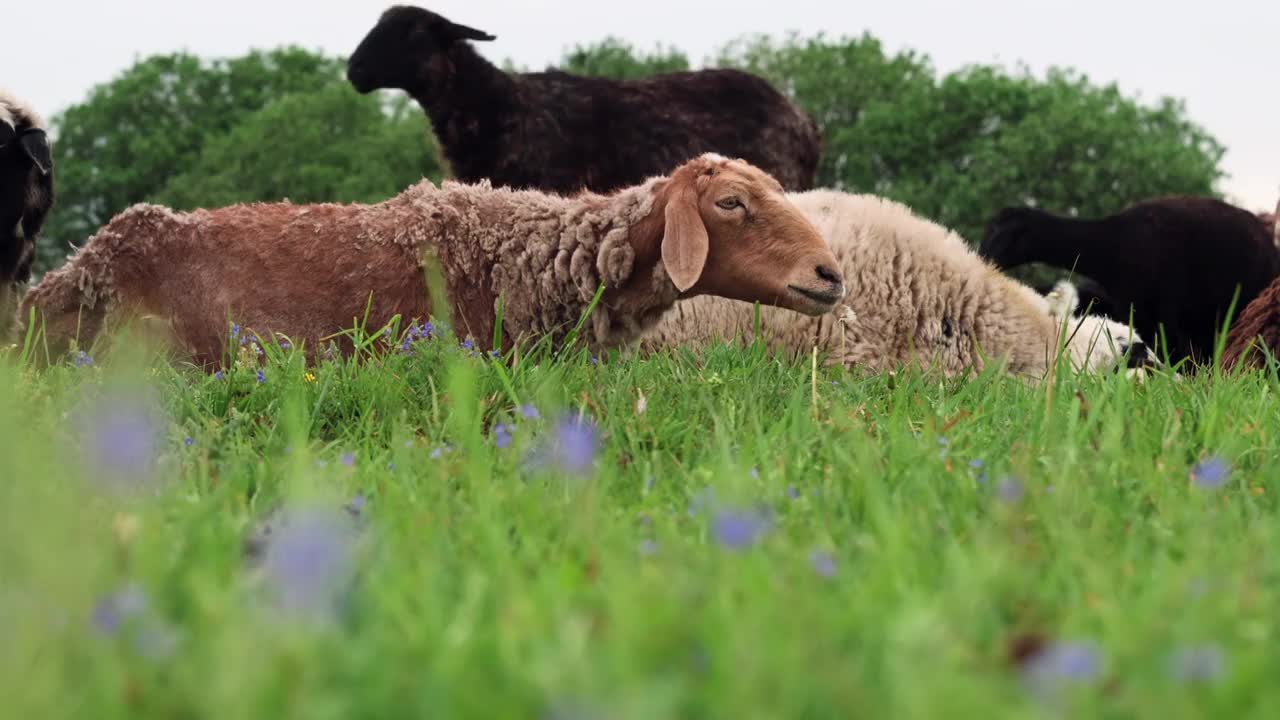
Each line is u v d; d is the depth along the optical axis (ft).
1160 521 8.38
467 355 15.51
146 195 169.78
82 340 20.71
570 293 19.51
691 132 39.81
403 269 19.81
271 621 4.41
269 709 4.02
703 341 22.85
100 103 175.22
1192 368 27.25
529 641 5.02
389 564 6.54
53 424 11.28
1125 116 149.38
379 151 157.07
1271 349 21.56
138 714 4.31
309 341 19.81
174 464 10.66
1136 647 5.11
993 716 3.96
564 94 39.60
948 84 148.56
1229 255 42.55
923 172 147.64
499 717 4.09
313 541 4.50
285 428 12.46
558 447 10.14
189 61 179.11
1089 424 10.84
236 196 154.20
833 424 11.94
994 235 44.47
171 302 20.34
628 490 9.65
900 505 8.25
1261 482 10.35
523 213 19.84
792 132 41.57
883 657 4.77
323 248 20.17
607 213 19.43
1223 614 5.64
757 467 10.32
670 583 5.95
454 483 10.09
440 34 38.96
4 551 5.83
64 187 165.78
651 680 4.31
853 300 22.77
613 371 16.37
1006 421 12.92
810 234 18.69
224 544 7.15
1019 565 6.91
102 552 6.21
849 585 6.40
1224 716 4.38
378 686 4.28
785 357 21.47
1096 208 137.69
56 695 4.30
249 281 20.16
